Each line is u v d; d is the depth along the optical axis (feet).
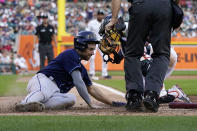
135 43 45.11
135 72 44.98
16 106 45.60
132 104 44.62
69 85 50.55
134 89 44.55
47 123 33.68
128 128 31.12
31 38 196.85
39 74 49.52
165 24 44.70
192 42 184.65
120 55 50.72
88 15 234.79
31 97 47.42
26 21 231.91
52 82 49.26
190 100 59.98
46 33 133.59
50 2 244.42
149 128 31.12
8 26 226.79
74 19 229.45
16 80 120.78
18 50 196.85
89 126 32.12
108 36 47.37
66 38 155.84
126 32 48.70
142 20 44.34
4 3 240.32
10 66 181.98
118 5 45.85
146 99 43.04
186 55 184.75
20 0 244.01
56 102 48.47
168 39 45.37
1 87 95.71
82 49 48.57
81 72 49.62
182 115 40.16
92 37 48.65
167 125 32.55
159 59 45.03
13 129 31.12
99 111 45.78
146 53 53.26
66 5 236.43
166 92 55.83
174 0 45.19
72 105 49.70
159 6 44.24
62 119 36.27
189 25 230.27
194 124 33.12
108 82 110.01
